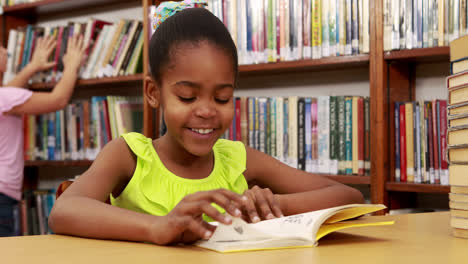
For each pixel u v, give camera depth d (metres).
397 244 0.59
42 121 2.59
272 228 0.60
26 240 0.67
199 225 0.59
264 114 1.95
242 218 0.67
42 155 2.60
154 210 0.96
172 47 0.81
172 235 0.60
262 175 1.15
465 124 0.61
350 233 0.68
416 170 1.69
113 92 2.73
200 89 0.80
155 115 2.18
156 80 0.88
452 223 0.64
